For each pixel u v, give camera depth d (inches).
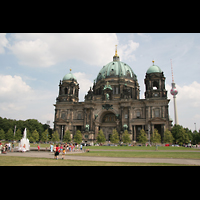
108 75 5265.8
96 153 1786.4
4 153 1567.4
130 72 5423.2
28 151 1971.0
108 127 4827.8
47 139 4645.7
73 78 5177.2
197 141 4926.2
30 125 6156.5
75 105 4849.9
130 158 1307.8
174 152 1969.7
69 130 4717.0
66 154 1651.1
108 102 4586.6
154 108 4185.5
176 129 4493.1
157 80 4338.1
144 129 4192.9
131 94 5132.9
